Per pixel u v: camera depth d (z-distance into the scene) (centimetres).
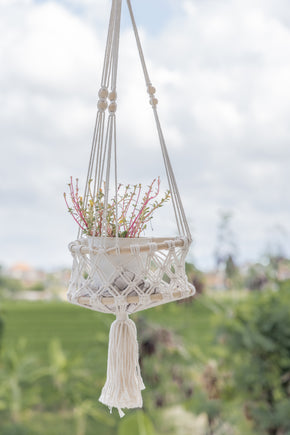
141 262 109
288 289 294
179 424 302
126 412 306
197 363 312
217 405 294
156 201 126
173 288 115
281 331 279
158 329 300
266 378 281
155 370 299
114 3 127
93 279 118
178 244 114
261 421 284
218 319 296
